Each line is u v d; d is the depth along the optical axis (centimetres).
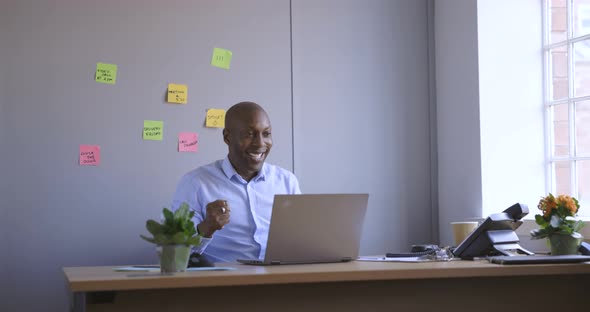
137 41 362
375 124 407
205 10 375
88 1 355
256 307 199
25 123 342
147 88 362
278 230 232
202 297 195
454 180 401
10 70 341
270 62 386
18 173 340
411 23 419
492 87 381
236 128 305
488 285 224
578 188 364
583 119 361
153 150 362
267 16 387
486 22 382
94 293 187
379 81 409
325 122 396
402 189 411
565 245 263
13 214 339
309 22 396
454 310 220
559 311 232
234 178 310
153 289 191
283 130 387
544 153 385
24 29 344
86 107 352
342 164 398
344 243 246
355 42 405
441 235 413
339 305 207
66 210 347
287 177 323
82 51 353
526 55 385
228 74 378
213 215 245
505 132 381
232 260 302
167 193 363
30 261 340
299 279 190
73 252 347
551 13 383
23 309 338
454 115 401
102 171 353
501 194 379
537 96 386
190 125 369
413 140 415
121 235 354
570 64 370
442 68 413
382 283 212
